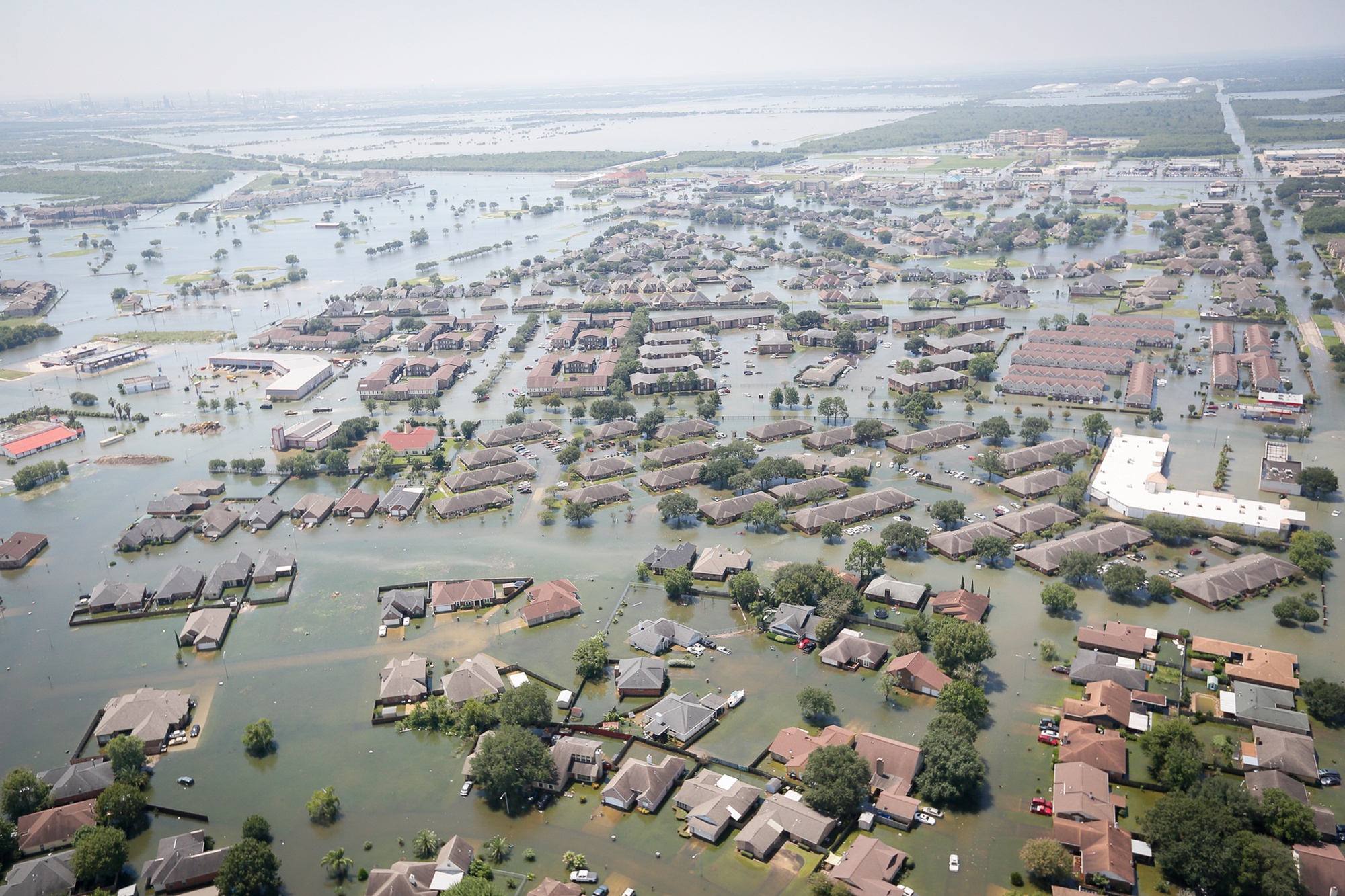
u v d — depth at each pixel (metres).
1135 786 153.62
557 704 180.38
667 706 174.00
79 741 174.38
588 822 151.62
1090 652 187.25
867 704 178.62
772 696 182.38
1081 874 136.12
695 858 143.00
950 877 137.00
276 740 173.62
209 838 149.88
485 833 149.50
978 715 169.62
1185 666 184.50
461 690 181.88
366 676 192.38
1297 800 142.25
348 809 155.88
